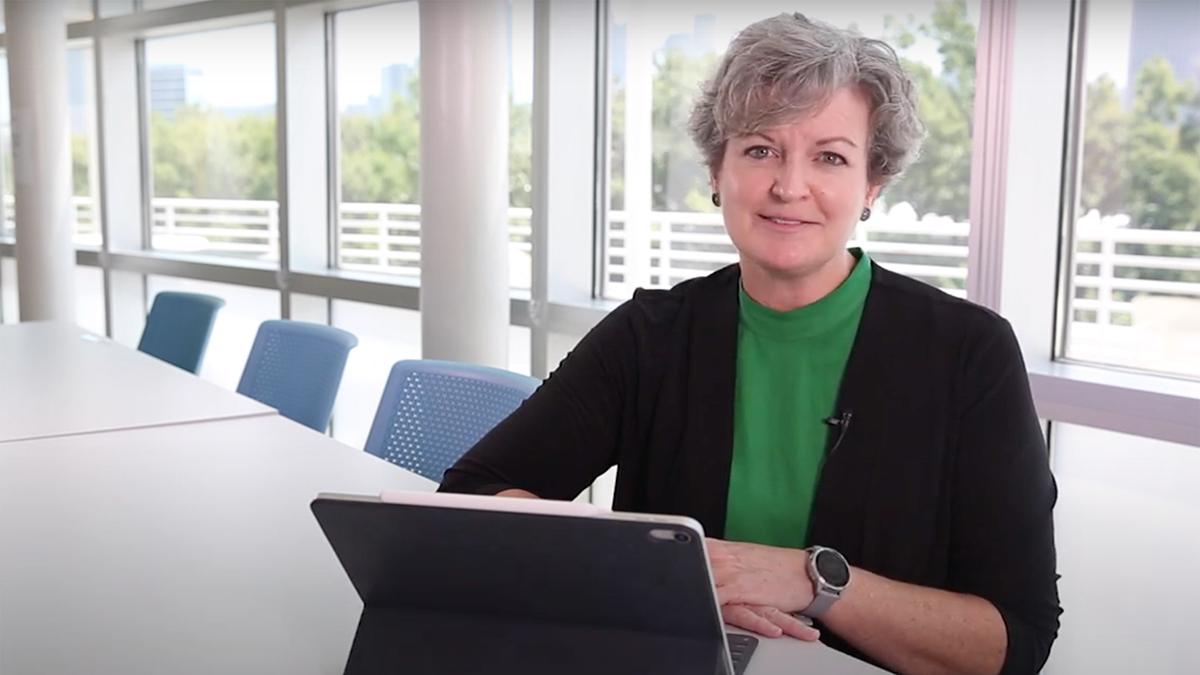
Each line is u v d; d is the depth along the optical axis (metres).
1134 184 2.31
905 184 2.68
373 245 4.39
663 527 0.89
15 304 7.12
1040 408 2.35
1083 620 2.48
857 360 1.41
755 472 1.43
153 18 5.03
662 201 3.36
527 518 0.92
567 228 3.51
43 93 5.43
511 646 1.03
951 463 1.37
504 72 3.22
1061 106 2.38
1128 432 2.21
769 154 1.35
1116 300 2.39
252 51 4.75
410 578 1.04
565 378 1.58
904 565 1.36
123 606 1.27
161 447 2.02
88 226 6.11
